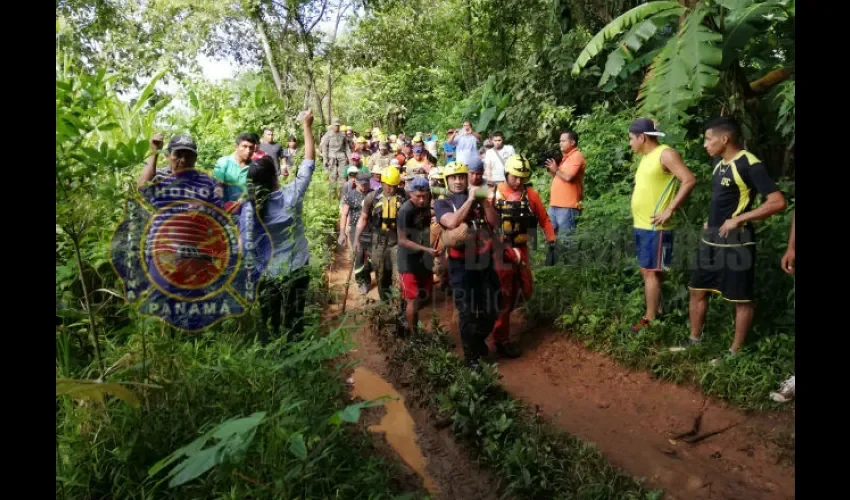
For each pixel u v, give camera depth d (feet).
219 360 14.69
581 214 25.25
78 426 11.93
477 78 73.05
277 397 13.82
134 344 14.70
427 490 12.48
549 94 43.14
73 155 12.00
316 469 11.20
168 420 12.48
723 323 18.01
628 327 18.93
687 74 20.26
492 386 15.85
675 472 12.46
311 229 31.45
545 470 12.05
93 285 15.92
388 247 22.74
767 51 26.45
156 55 47.80
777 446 13.01
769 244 18.10
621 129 32.32
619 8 34.91
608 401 16.08
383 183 22.70
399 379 18.15
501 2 59.52
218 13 53.11
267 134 35.81
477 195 17.61
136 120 20.27
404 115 85.76
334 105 115.85
